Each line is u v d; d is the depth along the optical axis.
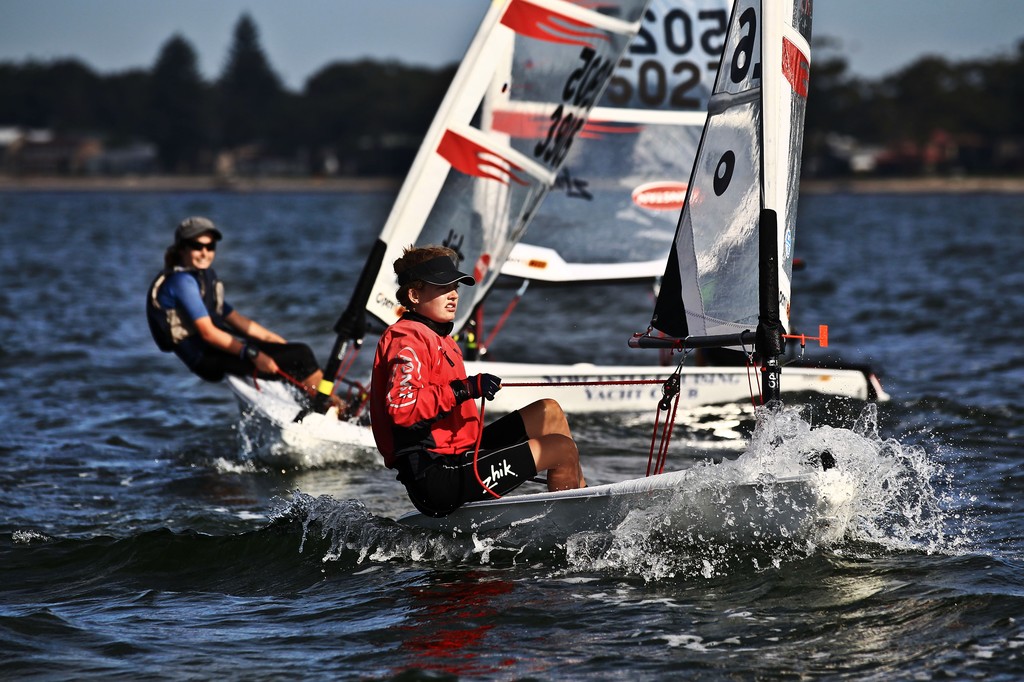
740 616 15.67
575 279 32.06
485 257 28.05
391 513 21.67
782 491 17.64
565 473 18.73
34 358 41.62
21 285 72.19
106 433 29.59
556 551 18.56
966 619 15.23
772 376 18.16
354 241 130.00
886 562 17.56
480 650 14.79
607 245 32.34
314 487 23.98
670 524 18.06
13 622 16.05
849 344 43.34
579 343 45.75
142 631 15.76
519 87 27.41
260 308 59.31
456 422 18.34
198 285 27.59
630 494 18.00
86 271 84.50
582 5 27.50
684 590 16.70
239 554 18.86
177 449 27.83
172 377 37.88
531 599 16.55
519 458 18.31
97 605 16.83
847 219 187.62
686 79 32.53
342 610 16.39
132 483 24.36
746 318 18.69
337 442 26.06
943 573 17.00
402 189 27.03
